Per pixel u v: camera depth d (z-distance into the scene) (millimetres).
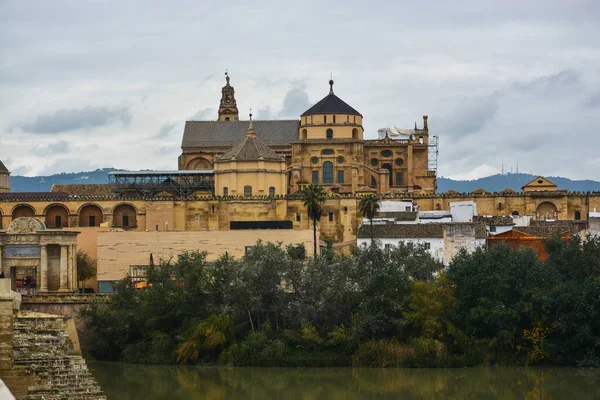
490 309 178625
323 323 186875
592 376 170625
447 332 180500
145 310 187000
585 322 177500
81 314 190250
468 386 166125
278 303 188125
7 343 104438
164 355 183000
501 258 186875
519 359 178250
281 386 166750
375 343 179500
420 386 166375
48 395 109125
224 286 188000
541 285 182125
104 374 174875
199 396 160375
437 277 190625
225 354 180125
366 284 185375
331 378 171625
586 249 191375
